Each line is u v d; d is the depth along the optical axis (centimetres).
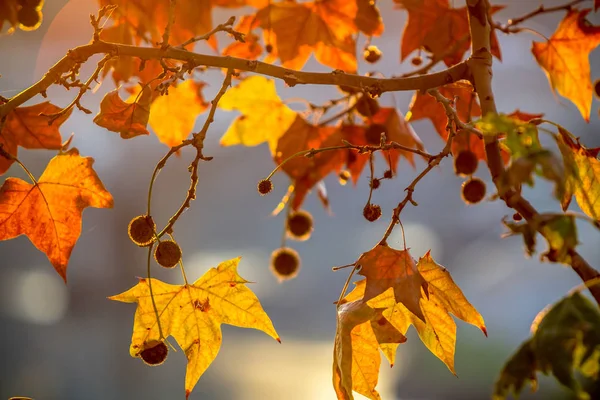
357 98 193
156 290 166
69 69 160
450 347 164
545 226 141
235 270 167
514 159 141
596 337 136
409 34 191
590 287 140
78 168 167
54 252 169
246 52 193
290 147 196
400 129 194
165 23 187
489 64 164
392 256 159
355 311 156
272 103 200
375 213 171
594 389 136
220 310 167
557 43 187
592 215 160
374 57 196
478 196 185
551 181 139
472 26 165
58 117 162
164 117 199
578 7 185
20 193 167
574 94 188
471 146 189
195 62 162
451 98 188
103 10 161
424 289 158
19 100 159
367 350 160
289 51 192
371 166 171
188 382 167
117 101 162
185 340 167
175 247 163
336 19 190
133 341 166
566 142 158
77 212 168
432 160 161
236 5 190
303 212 205
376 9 189
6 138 169
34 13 158
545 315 138
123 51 161
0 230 167
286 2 190
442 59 187
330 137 196
